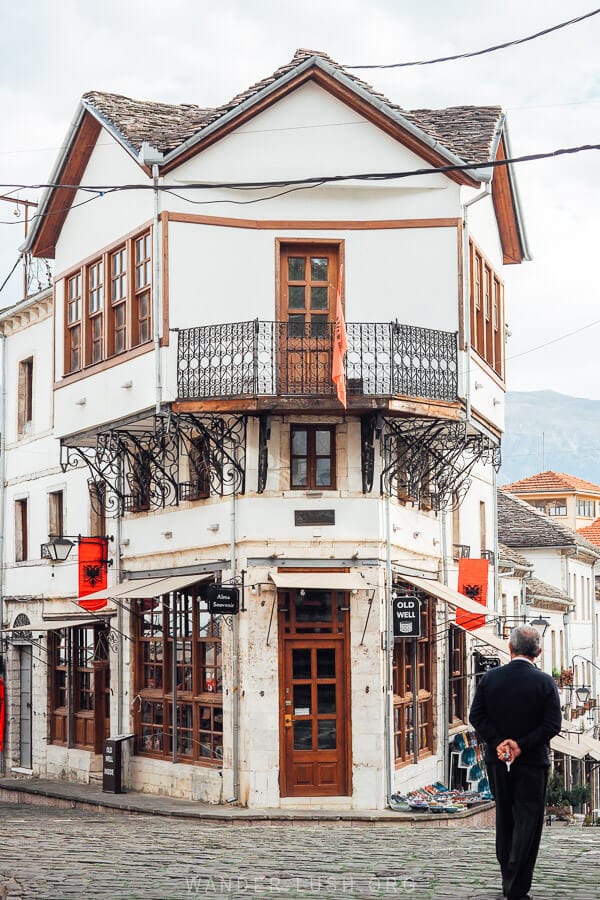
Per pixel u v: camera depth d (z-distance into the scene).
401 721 25.36
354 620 23.78
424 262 24.22
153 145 23.75
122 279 25.33
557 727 8.93
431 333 23.84
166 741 26.23
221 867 12.38
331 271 24.28
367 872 11.81
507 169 27.11
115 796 26.38
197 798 24.75
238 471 23.78
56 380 27.77
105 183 25.92
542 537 52.66
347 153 24.09
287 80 23.75
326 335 23.80
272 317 23.89
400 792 24.62
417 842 15.74
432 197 24.33
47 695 32.34
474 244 25.38
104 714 29.55
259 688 23.44
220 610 23.42
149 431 25.80
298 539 23.75
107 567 28.52
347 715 23.66
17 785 29.75
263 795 23.33
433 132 24.67
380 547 23.92
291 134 24.06
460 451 25.53
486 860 12.90
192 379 23.33
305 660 23.73
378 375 23.38
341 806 23.45
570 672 47.94
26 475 34.31
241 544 23.72
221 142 23.94
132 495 27.34
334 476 24.00
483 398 25.97
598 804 50.75
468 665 30.92
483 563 27.61
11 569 35.00
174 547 25.89
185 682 25.67
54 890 10.59
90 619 29.61
